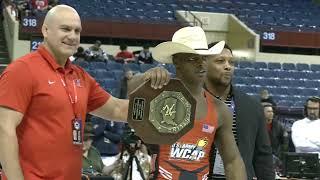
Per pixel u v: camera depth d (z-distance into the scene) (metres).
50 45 3.17
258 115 4.32
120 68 15.60
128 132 6.72
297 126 8.36
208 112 3.29
